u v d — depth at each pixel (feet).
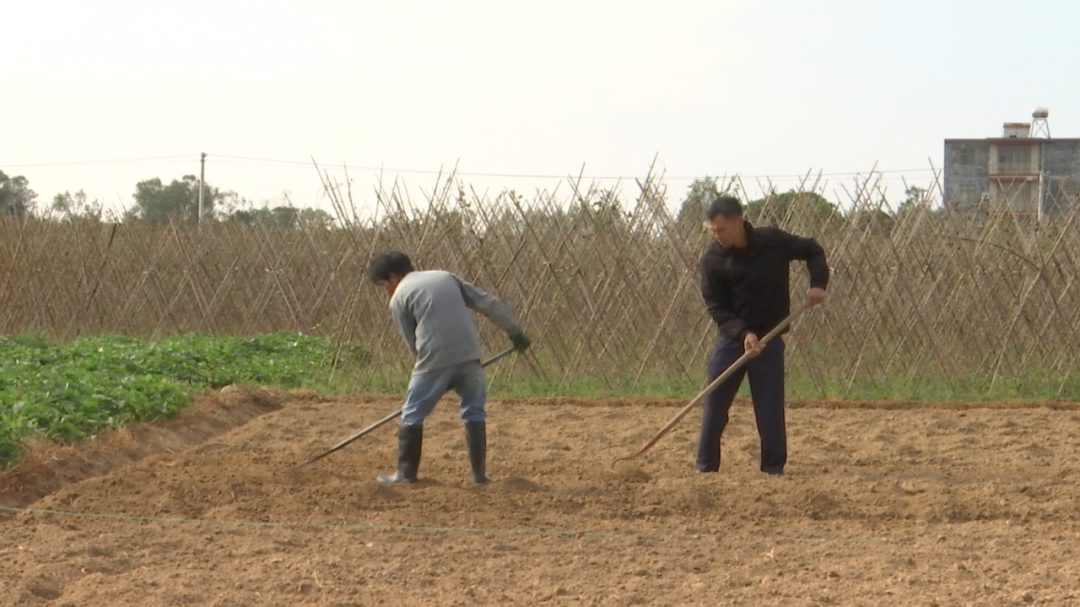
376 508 30.30
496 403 55.26
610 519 29.68
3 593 22.47
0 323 83.92
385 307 62.59
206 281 85.56
